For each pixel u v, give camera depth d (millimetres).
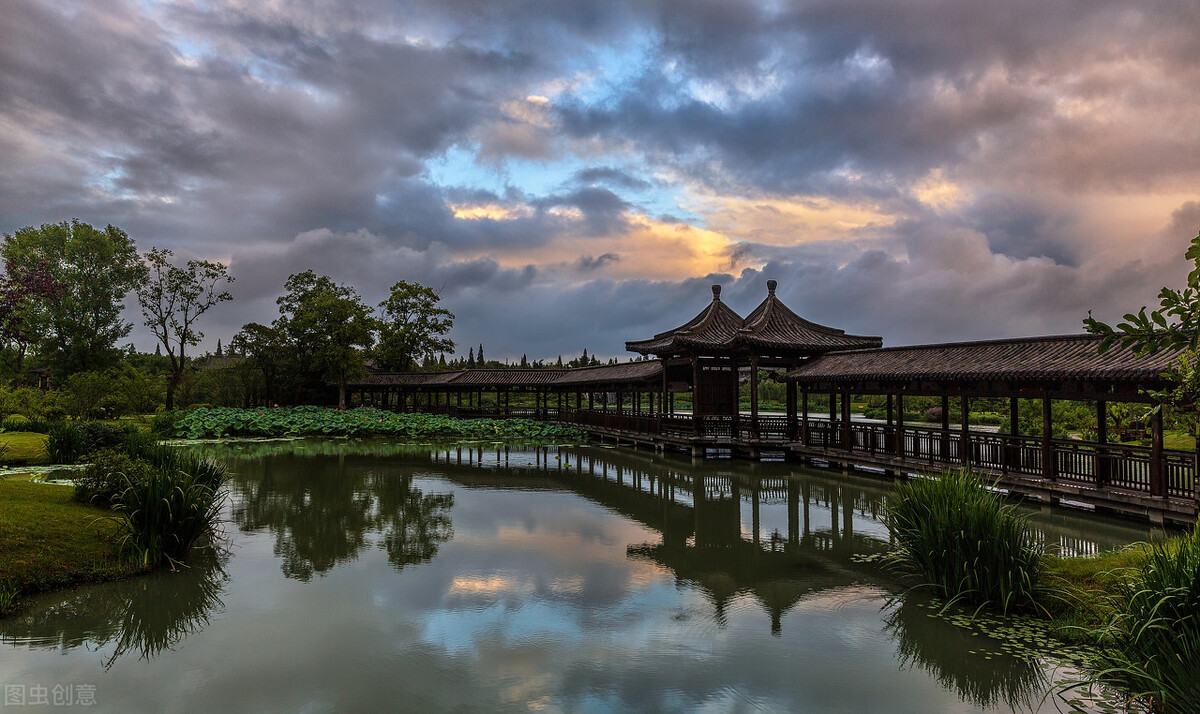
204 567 9336
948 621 6973
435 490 16344
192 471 11055
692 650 6480
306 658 6285
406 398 51750
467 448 27375
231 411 35906
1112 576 7004
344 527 12062
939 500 8008
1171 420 4184
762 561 9789
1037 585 7078
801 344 22438
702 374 24234
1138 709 5055
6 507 9258
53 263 41062
